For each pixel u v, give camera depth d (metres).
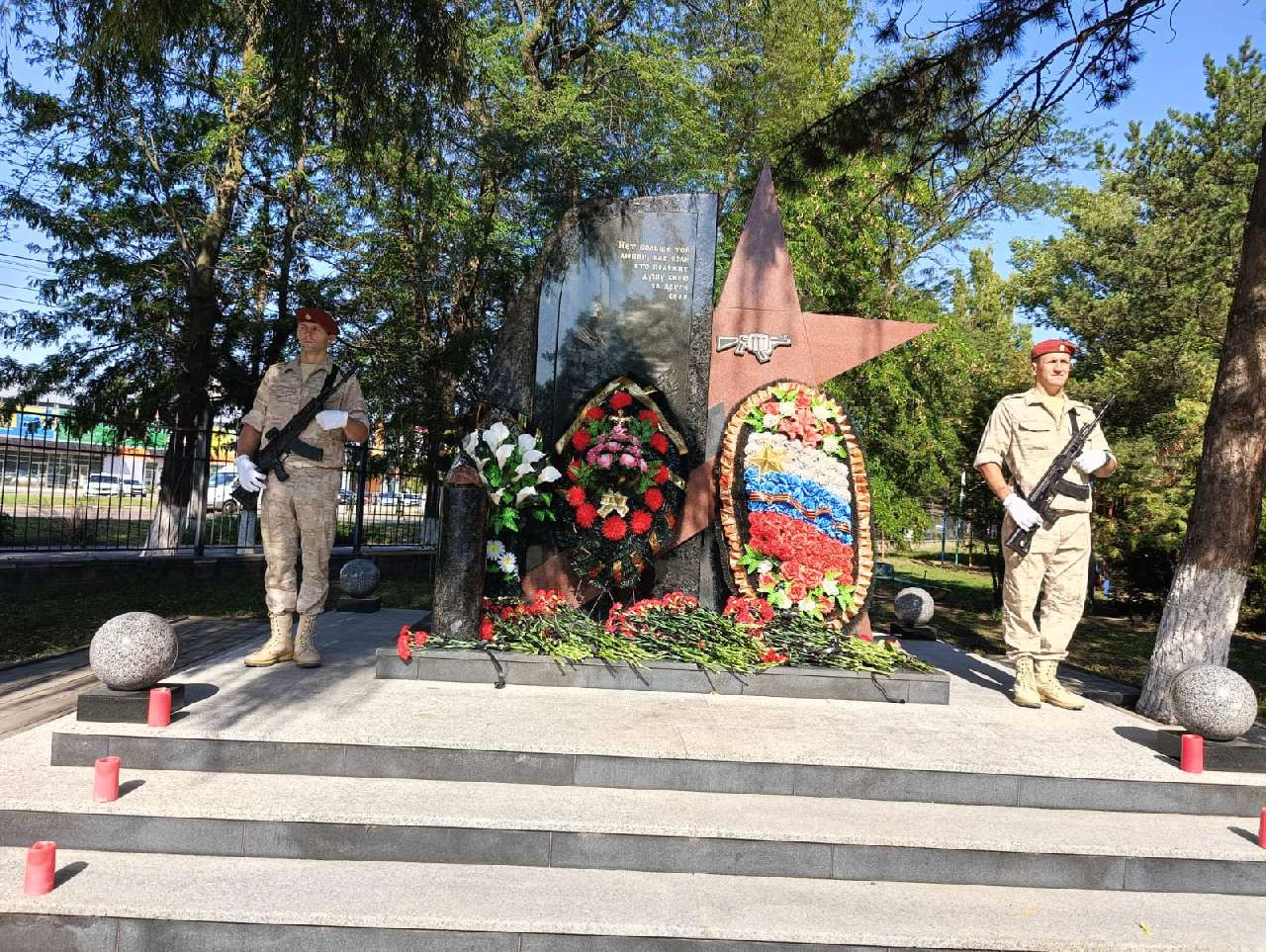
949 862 3.41
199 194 13.77
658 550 5.92
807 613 5.85
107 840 3.31
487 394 6.25
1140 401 15.20
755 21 16.20
